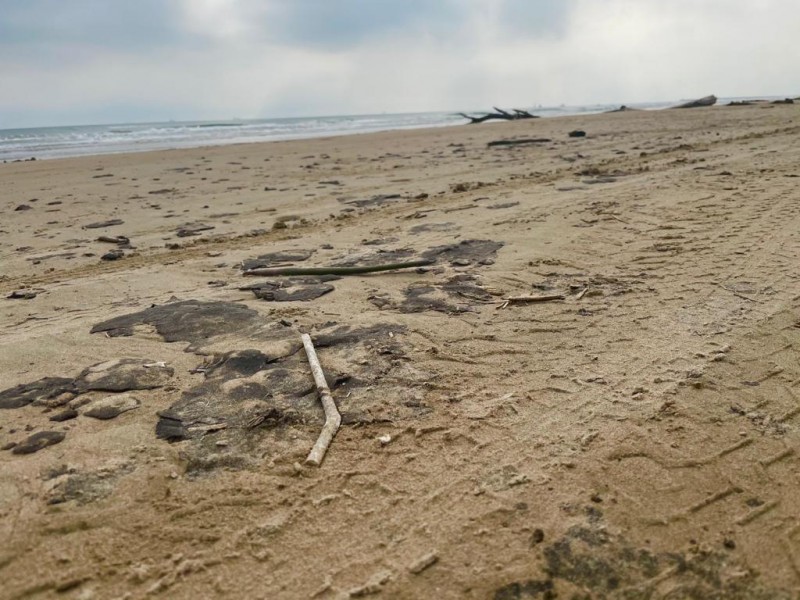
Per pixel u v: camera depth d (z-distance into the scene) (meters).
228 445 2.59
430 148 17.62
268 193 9.84
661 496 2.24
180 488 2.32
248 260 5.67
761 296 4.01
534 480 2.34
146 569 1.95
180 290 4.82
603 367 3.19
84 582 1.91
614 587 1.86
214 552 2.02
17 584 1.89
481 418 2.76
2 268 5.78
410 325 3.82
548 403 2.88
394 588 1.88
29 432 2.69
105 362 3.41
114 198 9.98
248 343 3.61
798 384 2.94
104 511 2.18
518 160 12.91
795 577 1.88
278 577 1.93
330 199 8.97
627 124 23.81
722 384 2.96
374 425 2.73
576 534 2.07
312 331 3.79
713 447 2.50
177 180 12.09
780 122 19.09
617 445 2.53
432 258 5.35
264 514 2.19
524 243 5.64
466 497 2.26
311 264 5.39
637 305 4.01
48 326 4.05
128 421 2.77
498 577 1.91
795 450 2.46
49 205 9.46
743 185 7.66
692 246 5.21
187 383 3.15
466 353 3.42
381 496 2.28
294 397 2.98
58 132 58.91
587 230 5.95
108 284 5.07
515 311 4.02
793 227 5.55
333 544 2.06
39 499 2.24
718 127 18.73
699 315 3.77
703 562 1.95
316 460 2.46
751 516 2.13
